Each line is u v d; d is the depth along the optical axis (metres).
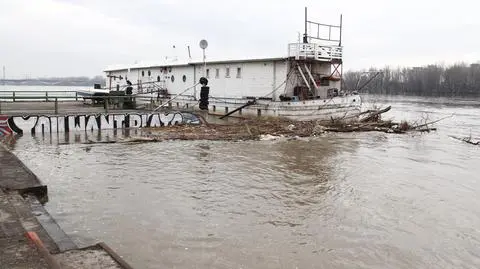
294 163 17.69
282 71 30.36
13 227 7.45
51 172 15.05
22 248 6.50
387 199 13.09
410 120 37.41
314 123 28.16
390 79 131.62
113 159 17.48
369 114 34.28
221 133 24.69
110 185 13.68
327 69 32.31
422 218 11.52
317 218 11.28
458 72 115.94
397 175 16.17
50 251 7.24
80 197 12.33
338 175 15.88
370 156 19.81
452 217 11.66
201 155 18.83
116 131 24.75
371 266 8.70
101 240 9.43
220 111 34.09
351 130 28.34
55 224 9.48
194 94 37.06
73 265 6.72
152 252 8.95
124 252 8.90
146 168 16.11
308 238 9.96
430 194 13.75
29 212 8.87
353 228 10.65
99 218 10.73
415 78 125.06
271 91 31.03
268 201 12.55
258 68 31.81
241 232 10.18
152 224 10.47
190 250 9.11
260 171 16.14
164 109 29.23
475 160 19.66
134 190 13.21
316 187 14.17
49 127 23.72
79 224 10.29
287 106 28.94
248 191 13.50
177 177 14.92
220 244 9.47
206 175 15.33
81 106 31.88
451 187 14.66
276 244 9.57
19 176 12.05
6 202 9.00
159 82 41.69
